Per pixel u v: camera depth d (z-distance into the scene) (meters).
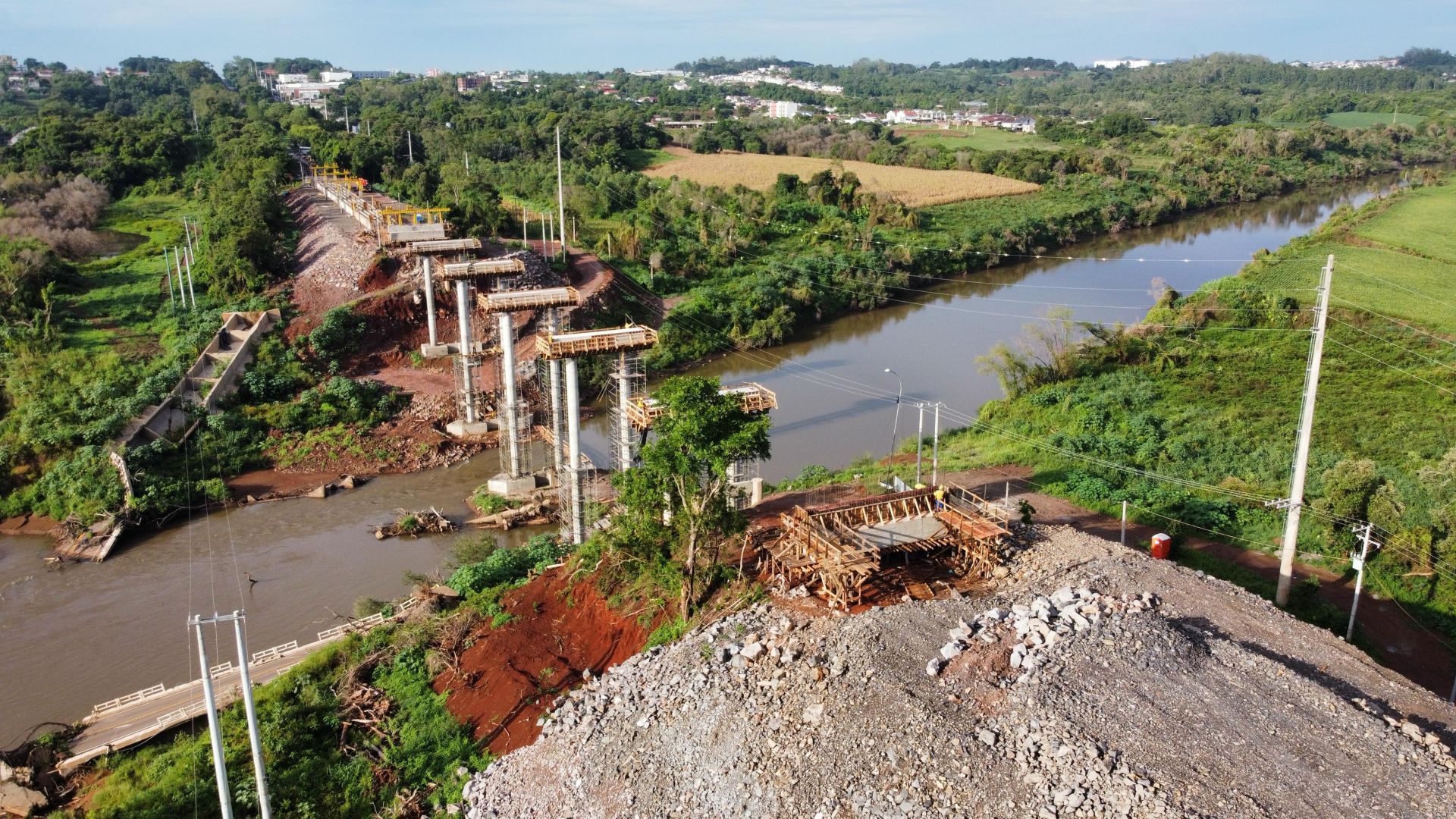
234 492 67.31
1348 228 137.25
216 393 76.38
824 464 69.00
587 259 111.31
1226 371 81.00
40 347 82.69
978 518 41.06
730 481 48.94
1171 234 161.88
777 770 28.67
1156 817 24.20
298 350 84.81
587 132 193.62
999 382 88.88
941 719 28.38
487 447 76.00
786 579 38.66
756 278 114.12
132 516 61.97
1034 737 27.16
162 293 100.69
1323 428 66.75
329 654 42.22
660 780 30.22
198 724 39.31
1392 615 43.62
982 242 139.25
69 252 113.44
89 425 68.94
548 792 31.67
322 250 104.25
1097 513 54.22
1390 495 49.41
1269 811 24.27
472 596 46.28
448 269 73.25
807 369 94.31
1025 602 35.00
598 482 61.44
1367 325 91.12
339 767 35.34
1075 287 125.81
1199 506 53.38
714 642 35.16
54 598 53.97
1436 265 115.94
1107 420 70.75
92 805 34.69
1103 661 30.05
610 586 41.97
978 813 25.56
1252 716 27.72
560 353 51.00
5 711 43.16
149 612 52.16
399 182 141.00
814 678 31.44
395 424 78.38
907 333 107.69
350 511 64.94
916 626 33.50
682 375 92.81
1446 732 28.88
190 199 147.12
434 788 34.03
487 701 37.88
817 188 158.25
